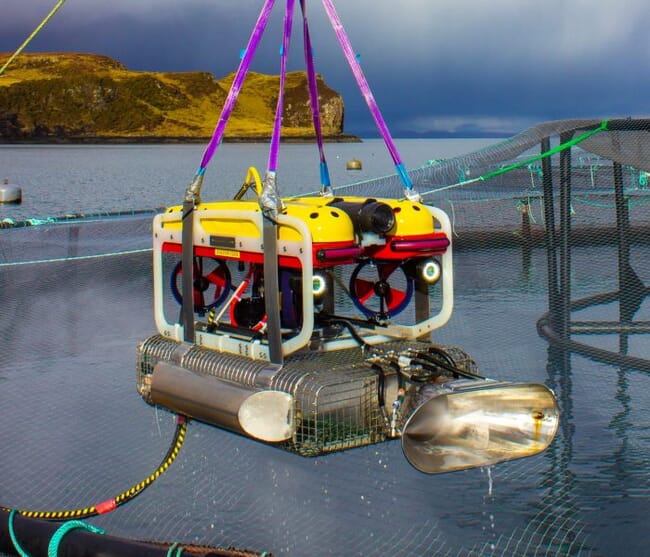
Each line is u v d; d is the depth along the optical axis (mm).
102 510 4828
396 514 4938
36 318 10336
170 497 5238
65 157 129000
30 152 164750
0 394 7438
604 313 10016
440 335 8711
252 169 4820
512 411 4004
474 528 4750
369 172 71000
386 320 4754
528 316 9516
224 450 6031
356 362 4172
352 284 4754
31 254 14031
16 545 4336
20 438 6316
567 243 8281
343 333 4555
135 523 4910
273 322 4109
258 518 4895
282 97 4047
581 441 5891
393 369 4023
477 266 12203
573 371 7398
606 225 11695
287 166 86688
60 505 5191
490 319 9453
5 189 38906
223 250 4461
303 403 3869
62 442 6215
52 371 8133
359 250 4113
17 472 5691
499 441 3961
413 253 4352
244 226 4312
